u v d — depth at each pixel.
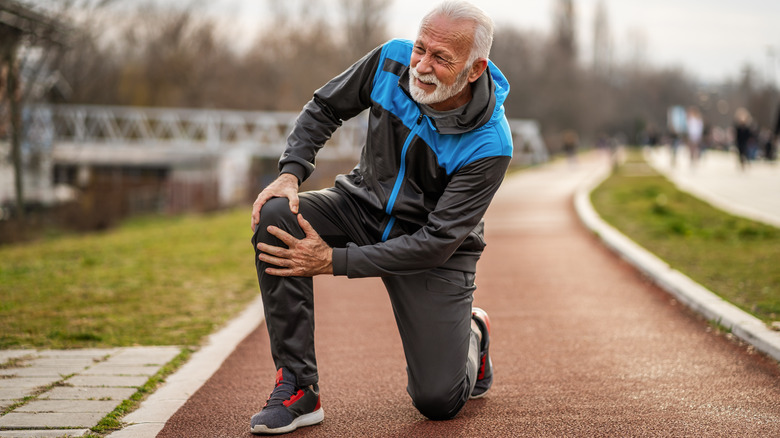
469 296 3.02
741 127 22.50
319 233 2.89
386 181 2.88
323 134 2.99
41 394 3.35
